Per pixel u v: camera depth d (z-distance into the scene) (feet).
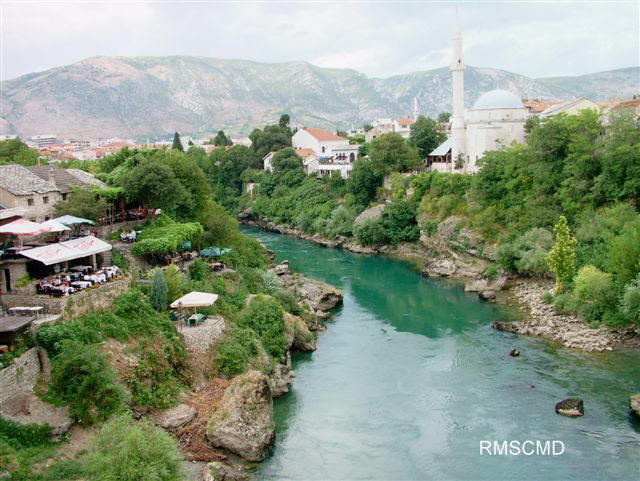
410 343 208.95
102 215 216.54
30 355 128.67
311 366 190.08
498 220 315.17
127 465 104.63
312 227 451.53
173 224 234.38
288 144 638.53
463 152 413.18
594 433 141.38
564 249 232.12
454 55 406.82
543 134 292.20
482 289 275.18
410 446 139.74
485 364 185.57
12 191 185.16
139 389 139.44
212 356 162.61
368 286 298.76
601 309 210.59
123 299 161.38
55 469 112.16
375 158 437.99
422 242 370.32
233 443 134.21
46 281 156.46
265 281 243.40
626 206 247.29
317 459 135.13
